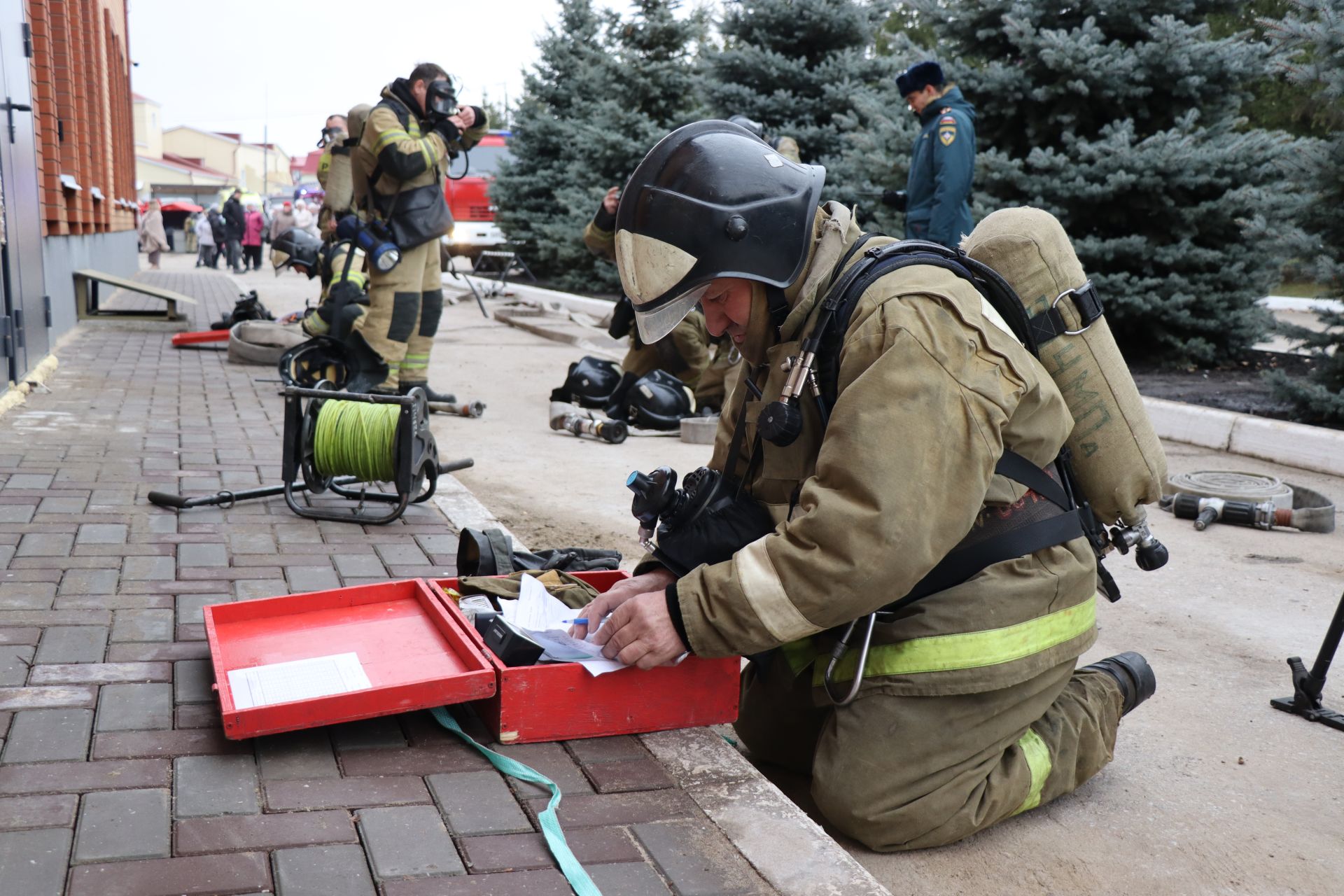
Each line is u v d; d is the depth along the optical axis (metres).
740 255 2.33
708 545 2.58
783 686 2.82
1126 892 2.47
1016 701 2.58
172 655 3.04
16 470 5.17
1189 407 8.22
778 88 15.92
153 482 5.13
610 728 2.68
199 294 19.48
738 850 2.23
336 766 2.47
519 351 12.98
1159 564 2.84
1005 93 10.57
